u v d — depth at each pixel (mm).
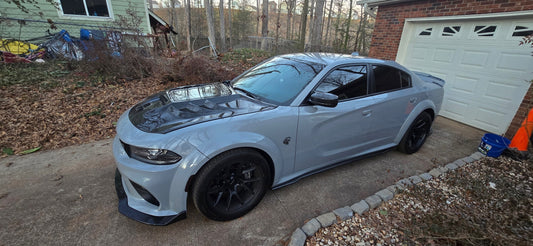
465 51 4852
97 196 2377
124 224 2051
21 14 7953
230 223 2109
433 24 5340
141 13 9977
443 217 2172
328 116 2387
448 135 4402
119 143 2062
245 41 23375
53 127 3799
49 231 1941
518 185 2809
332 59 2695
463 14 4656
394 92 2980
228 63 9852
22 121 3855
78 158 3070
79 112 4359
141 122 2006
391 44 6188
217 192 1975
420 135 3586
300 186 2666
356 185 2738
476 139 4262
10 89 4949
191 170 1776
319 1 10914
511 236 1945
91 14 9094
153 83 6121
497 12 4176
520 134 3404
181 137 1770
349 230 2047
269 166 2209
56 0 8336
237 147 1898
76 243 1851
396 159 3402
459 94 5070
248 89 2646
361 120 2678
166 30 10625
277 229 2076
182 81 6316
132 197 1940
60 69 6406
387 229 2080
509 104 4277
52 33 8445
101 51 6043
